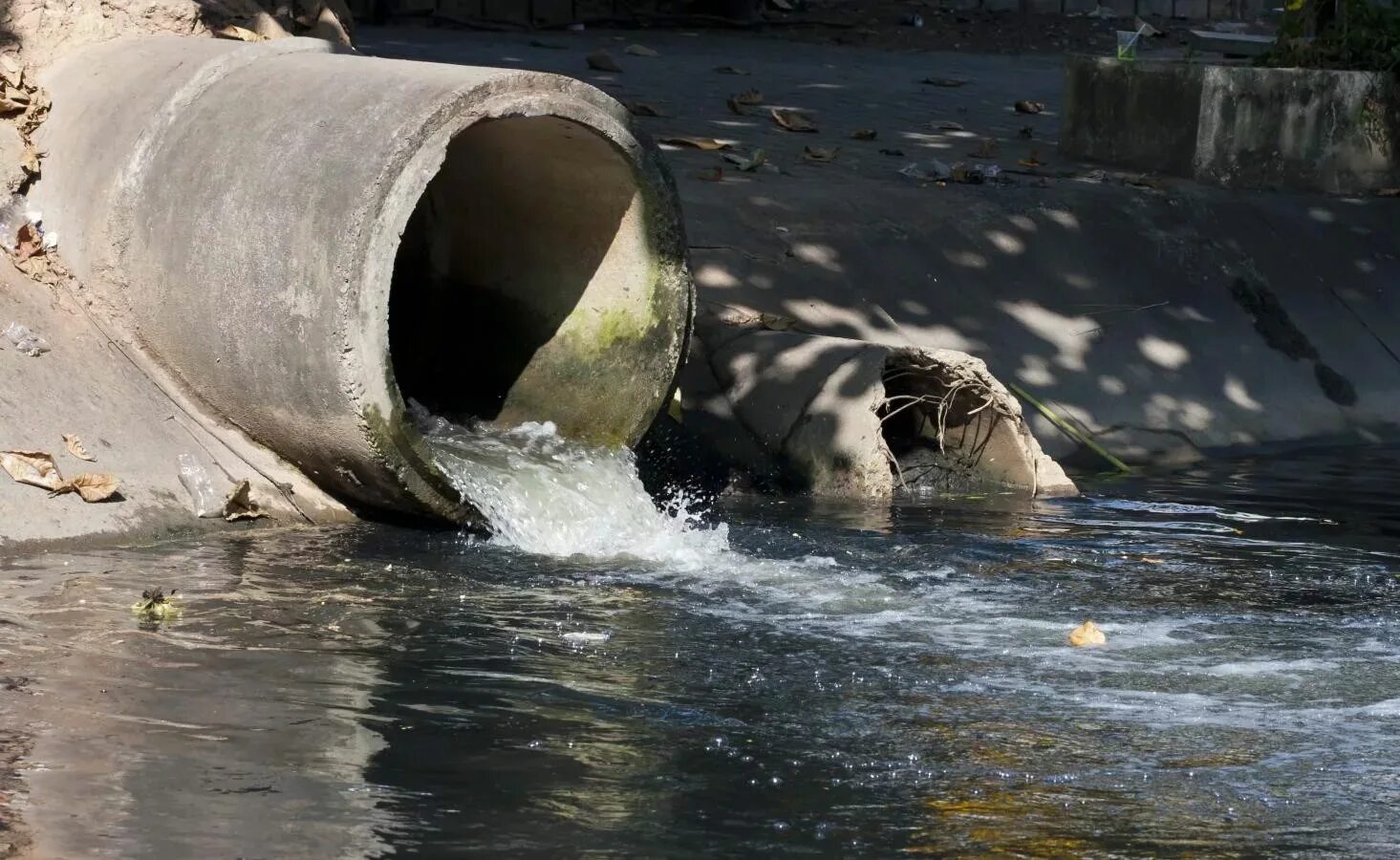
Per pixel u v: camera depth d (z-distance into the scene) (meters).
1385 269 35.50
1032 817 12.83
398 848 11.81
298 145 21.44
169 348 22.73
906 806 12.95
